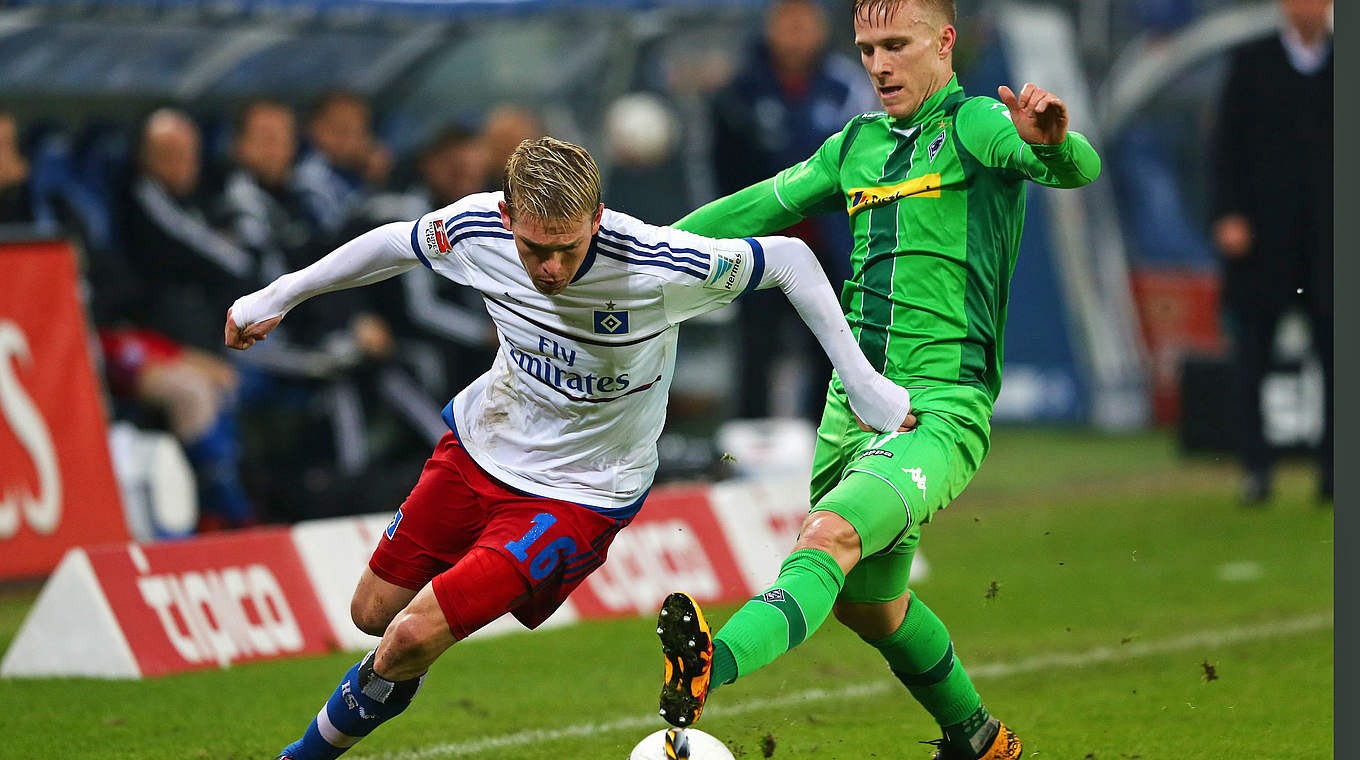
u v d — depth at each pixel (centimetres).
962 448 1455
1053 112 1321
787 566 1340
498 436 1376
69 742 1670
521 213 1222
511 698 1955
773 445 3306
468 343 3275
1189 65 5525
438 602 1305
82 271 2912
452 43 4147
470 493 1385
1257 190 3512
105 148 3503
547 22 4022
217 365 2966
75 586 1984
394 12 3691
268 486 3011
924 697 1545
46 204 2920
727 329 4597
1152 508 3634
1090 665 2167
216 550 2106
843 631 2427
